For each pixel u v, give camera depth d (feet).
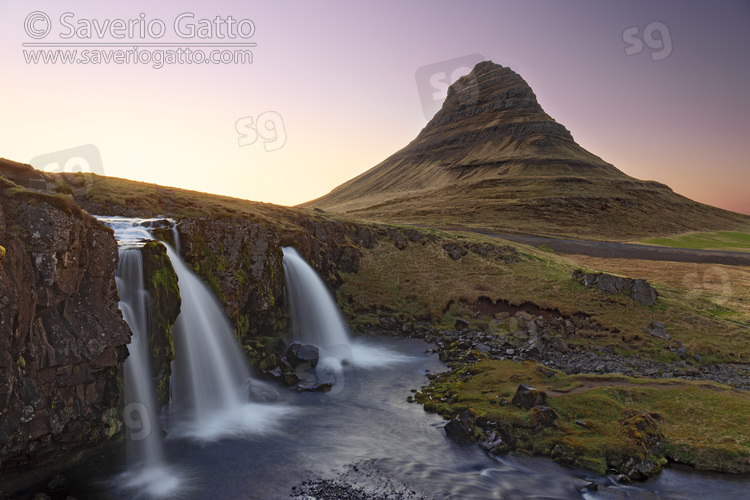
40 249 55.57
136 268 78.33
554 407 81.82
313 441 74.08
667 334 138.21
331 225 189.26
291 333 126.31
